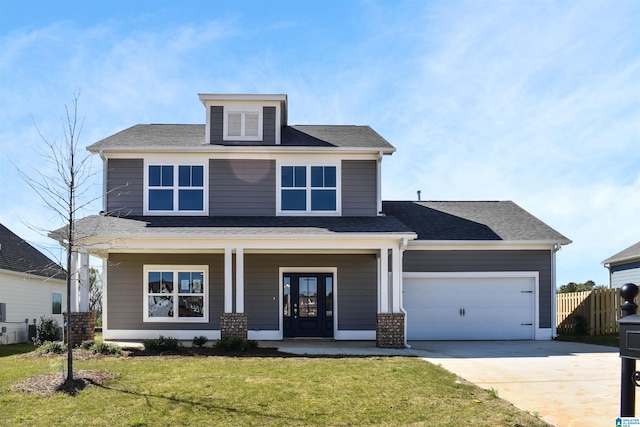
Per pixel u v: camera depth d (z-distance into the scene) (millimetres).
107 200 16672
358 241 14547
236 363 10867
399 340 14336
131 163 16875
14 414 7062
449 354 12930
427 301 17297
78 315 14211
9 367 10594
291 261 17234
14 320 20516
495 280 17422
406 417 7059
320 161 17047
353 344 15430
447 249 17391
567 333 19891
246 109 17250
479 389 8695
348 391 8375
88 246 13797
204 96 16938
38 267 23031
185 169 16938
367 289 17219
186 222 15734
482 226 18328
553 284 17406
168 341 12688
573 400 8125
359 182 17078
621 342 4336
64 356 11805
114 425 6641
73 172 10148
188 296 17078
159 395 8000
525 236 17469
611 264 25031
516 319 17344
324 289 17281
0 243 21531
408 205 20469
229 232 14461
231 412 7207
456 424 6785
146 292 16969
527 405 7824
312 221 16094
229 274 14328
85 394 8023
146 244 14242
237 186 16938
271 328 17000
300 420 6914
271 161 17016
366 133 18562
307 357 12023
